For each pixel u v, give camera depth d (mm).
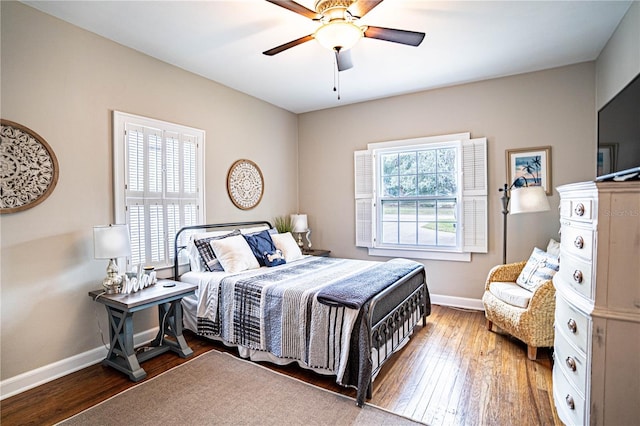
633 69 2289
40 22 2311
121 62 2803
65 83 2447
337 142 4676
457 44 2861
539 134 3473
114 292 2484
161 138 3107
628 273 1425
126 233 2521
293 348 2344
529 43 2861
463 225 3828
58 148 2404
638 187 1390
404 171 4281
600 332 1467
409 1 2230
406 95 4145
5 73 2150
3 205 2137
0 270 2141
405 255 4242
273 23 2508
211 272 3084
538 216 3484
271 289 2482
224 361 2578
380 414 1914
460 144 3814
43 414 1938
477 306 3811
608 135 2119
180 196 3285
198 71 3408
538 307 2512
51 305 2371
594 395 1485
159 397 2096
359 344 2043
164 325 2775
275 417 1889
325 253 4523
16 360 2197
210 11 2340
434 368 2447
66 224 2451
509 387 2184
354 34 2006
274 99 4340
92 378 2350
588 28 2623
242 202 4023
